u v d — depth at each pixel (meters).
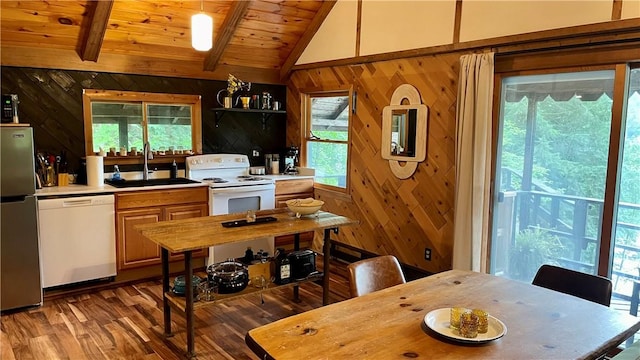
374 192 4.69
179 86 4.99
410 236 4.34
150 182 4.59
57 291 3.97
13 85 4.06
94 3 3.82
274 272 3.35
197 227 3.08
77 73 4.36
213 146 5.33
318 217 3.44
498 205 3.70
